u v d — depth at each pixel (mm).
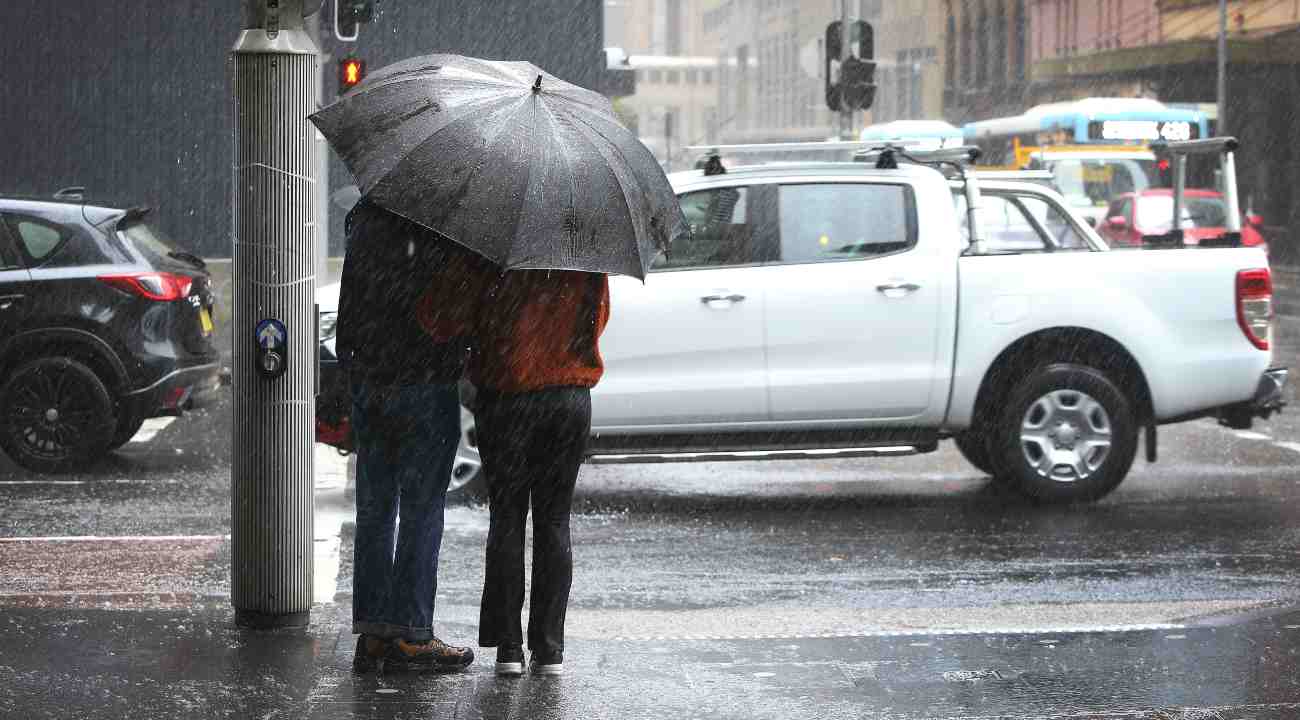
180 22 83312
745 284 23594
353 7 42031
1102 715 12750
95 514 23016
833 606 17703
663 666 14156
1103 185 69625
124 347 27375
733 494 25438
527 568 19625
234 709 12594
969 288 23906
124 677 13422
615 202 12820
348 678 13547
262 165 14359
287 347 14648
